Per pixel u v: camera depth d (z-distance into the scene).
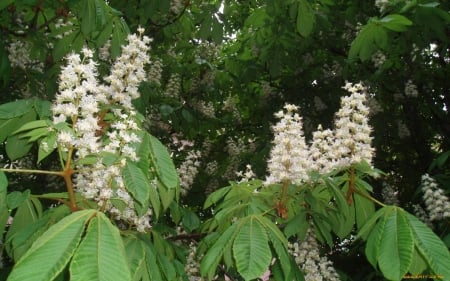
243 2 8.82
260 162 7.66
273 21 7.00
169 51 9.30
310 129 8.68
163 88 9.73
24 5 5.15
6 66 4.66
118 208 2.88
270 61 7.60
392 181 9.45
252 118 10.58
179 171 4.99
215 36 6.20
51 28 5.70
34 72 5.88
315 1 7.18
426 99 9.25
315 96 8.95
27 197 2.60
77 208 2.60
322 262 3.94
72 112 2.55
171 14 7.84
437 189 5.61
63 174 2.56
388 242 2.40
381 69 7.64
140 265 2.51
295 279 3.30
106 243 1.77
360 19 8.63
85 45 5.37
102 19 4.25
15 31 5.77
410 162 9.65
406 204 9.09
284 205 3.40
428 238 2.39
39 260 1.66
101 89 3.16
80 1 4.36
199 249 3.75
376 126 8.46
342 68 9.03
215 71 9.55
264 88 9.53
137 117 3.02
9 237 2.84
